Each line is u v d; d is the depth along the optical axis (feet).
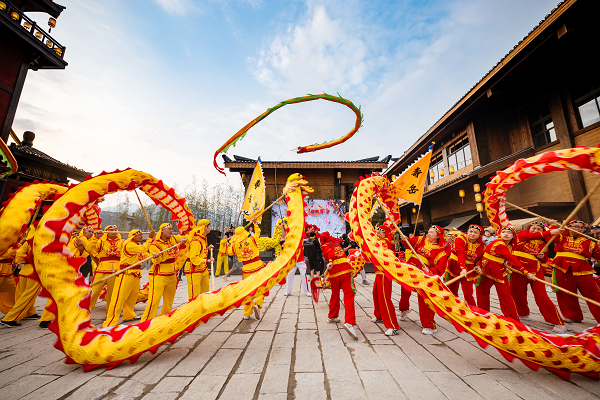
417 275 9.59
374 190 12.79
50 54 32.76
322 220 54.03
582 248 13.06
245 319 14.43
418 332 11.96
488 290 12.47
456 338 11.08
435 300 9.09
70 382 7.42
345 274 11.94
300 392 6.75
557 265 13.79
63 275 8.55
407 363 8.55
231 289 9.82
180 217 13.38
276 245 17.04
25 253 13.75
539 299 12.54
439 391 6.80
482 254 12.76
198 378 7.61
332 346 10.15
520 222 31.09
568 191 31.76
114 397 6.63
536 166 10.34
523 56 30.76
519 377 7.65
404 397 6.51
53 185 12.33
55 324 8.25
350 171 62.54
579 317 13.21
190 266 15.85
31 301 13.66
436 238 13.62
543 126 35.73
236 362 8.77
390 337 11.21
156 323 8.95
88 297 8.91
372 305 17.87
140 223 79.51
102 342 8.33
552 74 33.22
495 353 9.45
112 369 8.27
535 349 7.63
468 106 40.81
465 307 8.76
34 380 7.54
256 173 16.24
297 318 14.58
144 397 6.62
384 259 10.25
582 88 30.99
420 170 15.38
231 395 6.65
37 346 10.32
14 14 29.84
